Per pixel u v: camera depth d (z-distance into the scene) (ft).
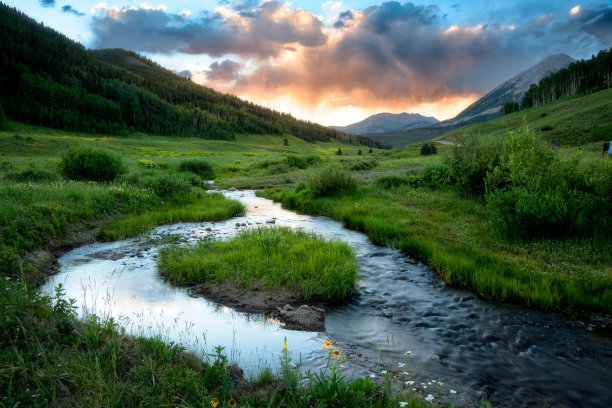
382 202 51.80
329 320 18.35
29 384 10.61
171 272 24.99
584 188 33.63
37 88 421.18
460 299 20.83
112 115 465.06
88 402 9.96
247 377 12.74
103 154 68.95
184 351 14.11
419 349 15.28
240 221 47.01
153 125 523.29
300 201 59.47
